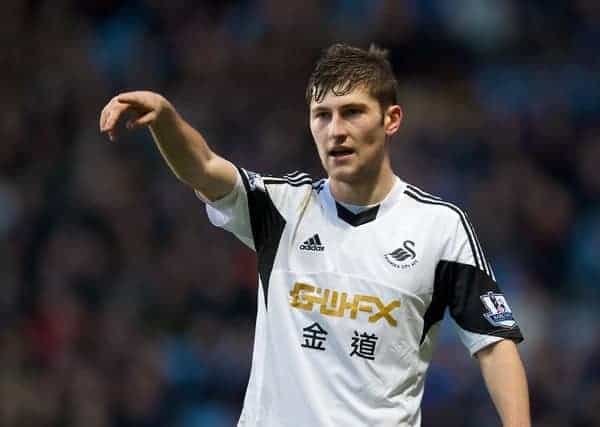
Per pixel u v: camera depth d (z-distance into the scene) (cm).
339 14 5709
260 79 5484
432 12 5750
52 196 4994
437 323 1778
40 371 4388
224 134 5238
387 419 1716
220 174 1747
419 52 5681
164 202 4903
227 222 1795
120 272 4700
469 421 4231
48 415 4272
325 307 1734
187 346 4481
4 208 5003
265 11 5700
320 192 1817
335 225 1781
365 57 1784
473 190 5069
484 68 5712
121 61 5634
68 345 4431
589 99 5644
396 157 5125
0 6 5731
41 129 5319
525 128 5391
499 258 4881
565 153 5325
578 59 5806
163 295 4616
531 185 5100
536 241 4962
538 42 5844
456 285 1767
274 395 1731
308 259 1764
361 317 1727
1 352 4419
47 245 4797
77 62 5622
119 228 4816
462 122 5394
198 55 5588
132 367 4356
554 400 4356
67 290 4597
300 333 1734
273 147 5131
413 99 5472
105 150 5134
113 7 5862
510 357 1747
